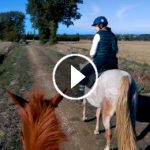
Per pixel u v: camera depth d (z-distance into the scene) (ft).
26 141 7.65
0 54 126.93
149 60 108.58
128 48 210.59
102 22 23.03
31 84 51.03
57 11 250.16
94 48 22.54
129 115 17.87
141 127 28.40
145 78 53.67
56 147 7.49
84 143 25.02
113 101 19.15
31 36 433.48
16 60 99.86
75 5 250.57
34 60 95.86
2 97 42.04
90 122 30.14
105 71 21.02
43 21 256.52
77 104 36.73
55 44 241.96
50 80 54.34
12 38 344.28
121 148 17.69
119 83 19.12
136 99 18.85
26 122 7.78
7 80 56.24
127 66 73.56
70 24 257.96
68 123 29.81
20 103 8.64
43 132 7.55
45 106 8.23
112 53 22.71
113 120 29.91
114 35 23.22
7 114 33.04
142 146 24.34
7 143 24.71
